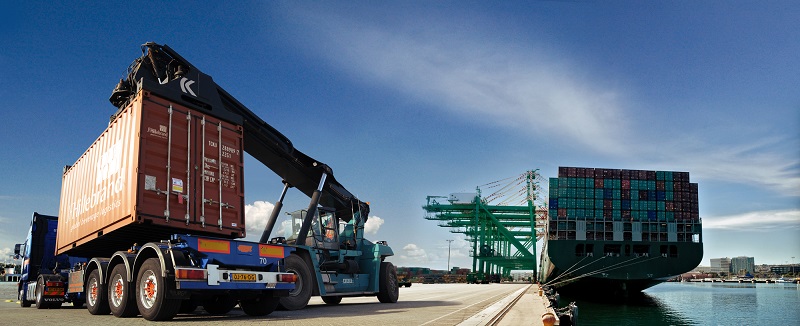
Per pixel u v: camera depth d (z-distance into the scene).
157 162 11.59
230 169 13.23
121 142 12.20
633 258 50.38
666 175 52.47
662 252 50.75
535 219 87.25
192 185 12.20
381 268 19.12
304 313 13.21
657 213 51.66
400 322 10.51
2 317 11.92
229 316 12.22
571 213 51.97
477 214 83.00
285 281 12.24
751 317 33.91
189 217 12.00
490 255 86.44
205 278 10.72
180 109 12.32
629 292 55.09
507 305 16.42
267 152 16.66
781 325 28.62
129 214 11.19
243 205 13.36
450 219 85.69
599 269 50.19
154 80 13.02
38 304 16.11
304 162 17.81
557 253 50.88
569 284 53.62
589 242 50.66
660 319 30.94
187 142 12.29
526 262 86.12
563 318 13.19
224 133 13.27
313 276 15.52
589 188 52.41
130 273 11.38
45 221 18.95
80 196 14.72
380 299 19.16
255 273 11.67
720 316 34.38
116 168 12.25
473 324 9.91
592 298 53.94
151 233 12.35
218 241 11.33
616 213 51.78
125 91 13.04
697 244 50.47
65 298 16.08
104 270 12.73
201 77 13.09
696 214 51.50
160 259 10.52
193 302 13.67
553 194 52.38
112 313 12.37
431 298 22.92
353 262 18.25
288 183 17.95
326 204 18.55
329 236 17.56
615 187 52.38
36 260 18.48
